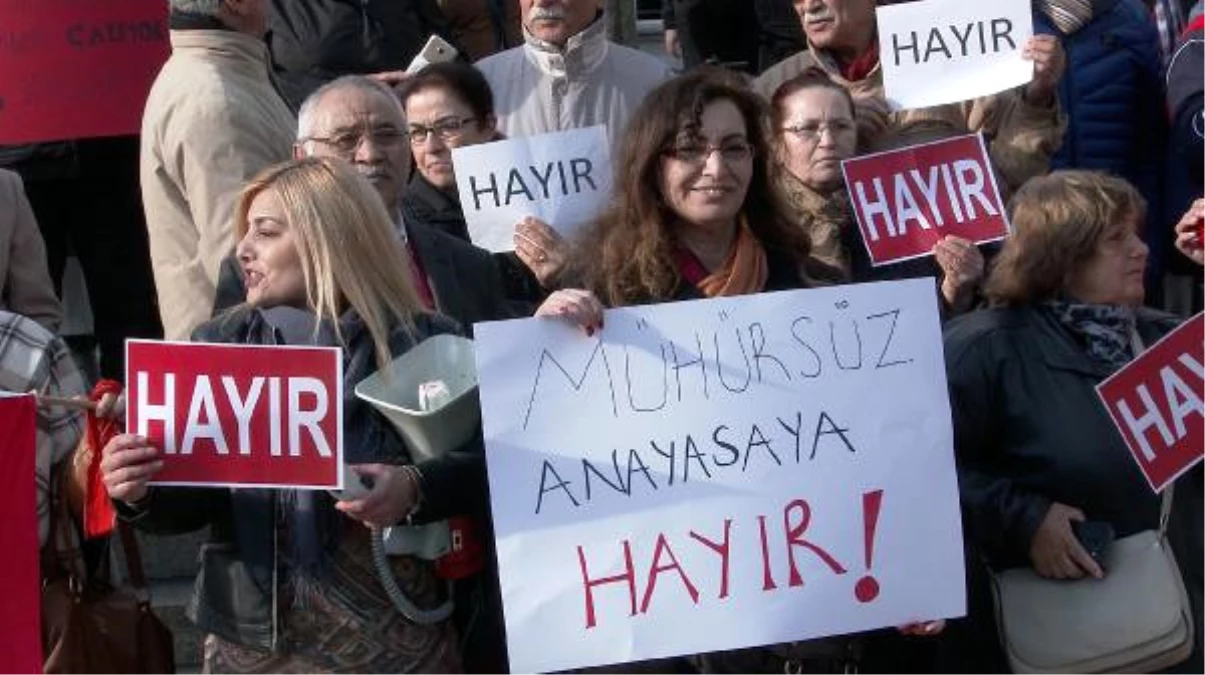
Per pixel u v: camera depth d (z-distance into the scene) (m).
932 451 3.84
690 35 7.60
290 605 3.68
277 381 3.55
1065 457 4.10
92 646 4.05
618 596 3.73
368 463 3.73
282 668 3.70
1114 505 4.10
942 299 4.84
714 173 3.93
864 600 3.81
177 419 3.54
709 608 3.76
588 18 5.90
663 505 3.75
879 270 5.02
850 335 3.84
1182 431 4.04
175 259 5.29
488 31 7.34
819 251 5.03
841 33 5.70
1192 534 4.27
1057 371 4.15
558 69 5.88
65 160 6.14
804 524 3.79
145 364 3.54
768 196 4.10
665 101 3.97
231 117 5.20
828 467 3.81
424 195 5.41
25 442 3.76
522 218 5.04
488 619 3.99
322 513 3.69
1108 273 4.20
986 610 4.25
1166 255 6.25
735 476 3.78
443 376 3.79
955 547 3.85
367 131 4.64
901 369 3.85
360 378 3.75
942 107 5.54
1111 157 6.15
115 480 3.49
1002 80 5.30
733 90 3.99
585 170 5.05
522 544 3.70
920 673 4.17
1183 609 4.05
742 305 3.81
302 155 4.70
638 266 3.99
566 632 3.71
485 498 3.80
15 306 5.39
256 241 3.80
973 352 4.19
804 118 5.04
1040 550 4.08
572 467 3.72
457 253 4.72
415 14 6.54
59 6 5.85
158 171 5.28
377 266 3.79
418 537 3.75
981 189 4.86
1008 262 4.23
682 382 3.78
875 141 5.45
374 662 3.71
